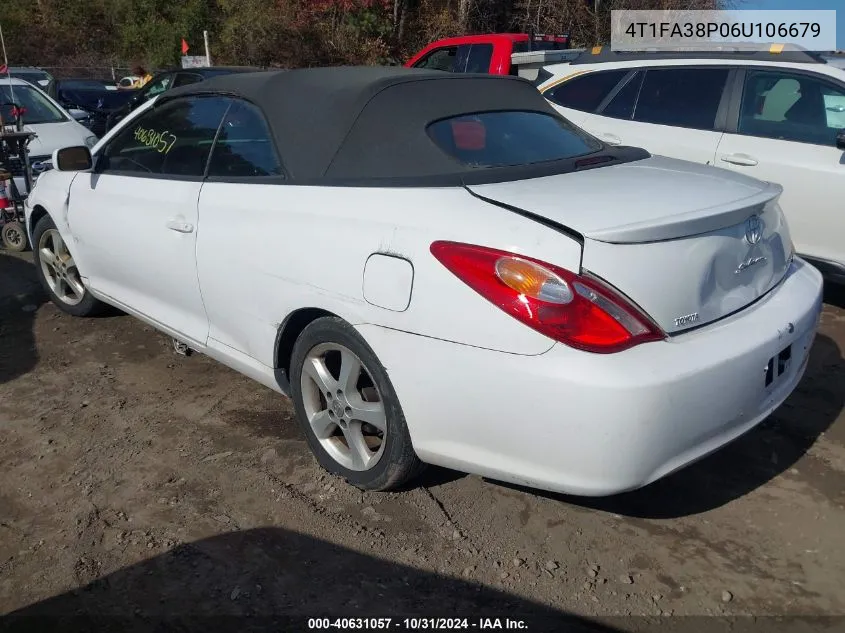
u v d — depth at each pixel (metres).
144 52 26.98
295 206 3.08
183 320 3.89
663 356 2.44
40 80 15.48
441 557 2.80
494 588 2.65
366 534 2.92
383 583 2.67
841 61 5.48
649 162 3.37
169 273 3.79
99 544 2.86
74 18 29.25
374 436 3.29
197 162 3.70
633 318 2.43
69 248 4.70
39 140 7.88
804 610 2.55
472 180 2.80
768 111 5.52
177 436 3.62
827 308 5.43
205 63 17.75
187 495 3.16
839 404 3.94
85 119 10.66
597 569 2.74
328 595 2.62
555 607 2.57
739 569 2.74
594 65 6.57
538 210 2.53
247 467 3.36
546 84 6.88
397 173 2.92
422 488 3.21
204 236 3.49
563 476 2.47
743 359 2.58
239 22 23.61
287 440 3.58
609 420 2.35
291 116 3.28
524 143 3.22
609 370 2.35
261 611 2.55
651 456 2.43
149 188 3.89
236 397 4.02
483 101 3.36
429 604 2.58
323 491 3.18
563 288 2.38
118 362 4.45
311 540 2.89
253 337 3.36
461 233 2.56
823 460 3.42
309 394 3.23
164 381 4.21
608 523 2.99
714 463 3.40
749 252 2.81
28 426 3.72
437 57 11.02
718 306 2.69
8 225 6.82
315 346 3.09
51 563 2.77
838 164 5.11
